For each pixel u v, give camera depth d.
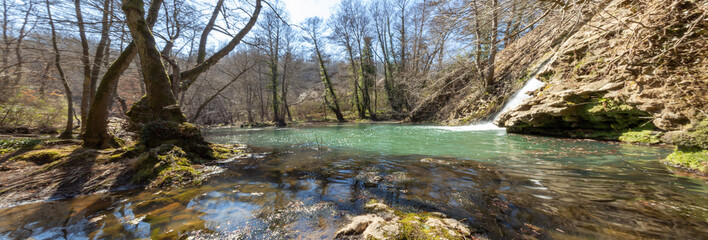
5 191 2.80
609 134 5.79
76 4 6.07
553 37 3.84
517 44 5.52
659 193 2.42
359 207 2.37
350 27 27.89
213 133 14.86
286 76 27.00
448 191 2.76
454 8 4.36
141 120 6.45
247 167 4.27
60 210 2.33
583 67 6.49
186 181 3.33
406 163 4.34
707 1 3.46
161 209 2.36
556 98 6.64
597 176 3.06
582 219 1.96
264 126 22.81
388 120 25.05
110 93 5.33
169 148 4.27
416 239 1.66
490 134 8.41
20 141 5.20
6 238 1.78
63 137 7.70
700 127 3.35
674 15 3.91
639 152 4.32
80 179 3.26
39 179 3.20
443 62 14.25
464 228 1.85
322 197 2.67
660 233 1.72
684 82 3.76
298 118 32.19
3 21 5.99
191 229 1.94
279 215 2.20
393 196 2.65
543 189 2.69
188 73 7.25
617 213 2.04
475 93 14.65
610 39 5.80
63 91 15.14
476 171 3.59
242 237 1.81
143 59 4.87
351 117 30.33
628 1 4.39
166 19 8.02
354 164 4.39
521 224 1.93
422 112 19.97
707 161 3.04
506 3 3.59
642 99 4.52
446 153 5.19
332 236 1.81
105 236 1.81
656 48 4.29
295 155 5.52
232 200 2.60
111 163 3.98
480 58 13.76
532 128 7.60
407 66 23.81
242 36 8.05
